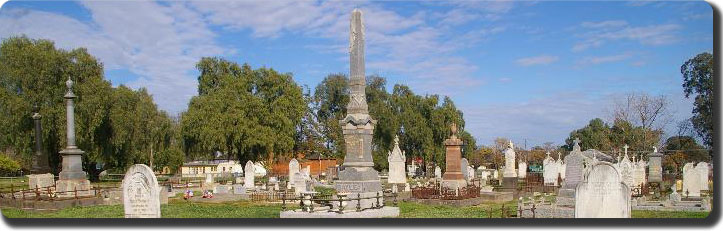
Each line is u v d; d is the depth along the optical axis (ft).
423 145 248.11
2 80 162.20
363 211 74.13
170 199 115.24
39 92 163.02
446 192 101.91
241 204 101.19
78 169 109.29
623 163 125.49
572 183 88.84
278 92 225.15
